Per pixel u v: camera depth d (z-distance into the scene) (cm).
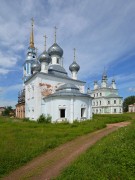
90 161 923
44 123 3022
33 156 1182
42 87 3681
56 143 1496
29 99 4178
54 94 3384
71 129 2183
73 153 1238
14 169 992
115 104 8381
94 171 809
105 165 857
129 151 995
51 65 4450
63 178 791
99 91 8875
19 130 2161
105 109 8494
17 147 1338
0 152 1209
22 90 6359
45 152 1299
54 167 997
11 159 1091
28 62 6850
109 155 971
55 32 4622
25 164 1070
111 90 8906
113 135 1532
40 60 4059
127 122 3112
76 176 771
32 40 7312
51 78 3822
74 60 4688
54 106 3331
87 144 1462
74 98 3275
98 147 1176
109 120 3109
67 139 1642
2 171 946
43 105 3666
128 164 870
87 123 2652
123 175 784
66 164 1024
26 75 6750
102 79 9025
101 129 2238
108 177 769
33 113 3856
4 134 1881
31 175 905
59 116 3272
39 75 3669
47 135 1789
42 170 965
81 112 3384
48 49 4622
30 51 7050
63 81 4022
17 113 6006
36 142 1492
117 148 1047
